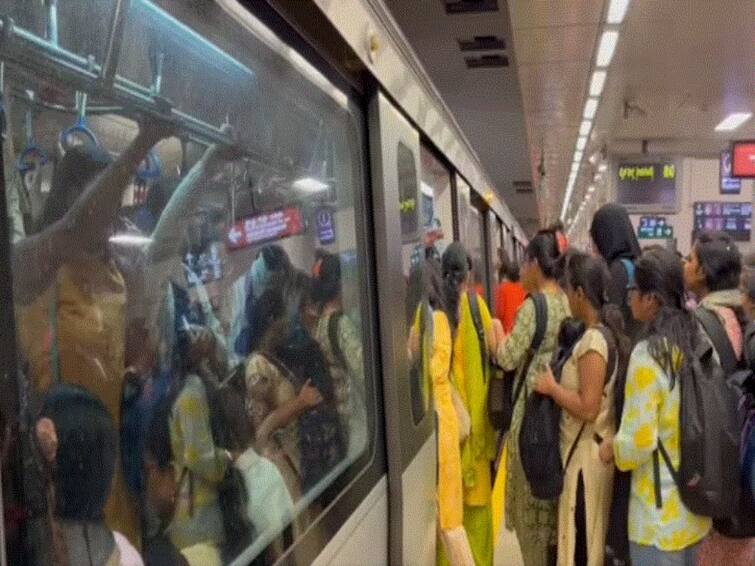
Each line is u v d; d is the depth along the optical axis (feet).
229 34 3.84
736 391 7.61
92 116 2.81
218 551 3.51
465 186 15.06
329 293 5.45
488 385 10.59
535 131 34.88
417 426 7.15
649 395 7.40
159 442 3.16
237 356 4.01
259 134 4.40
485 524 10.49
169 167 3.39
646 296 7.75
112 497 2.78
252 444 4.05
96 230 2.80
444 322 8.82
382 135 6.35
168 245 3.38
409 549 6.56
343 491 5.17
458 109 29.81
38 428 2.33
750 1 19.43
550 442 8.77
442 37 20.34
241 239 4.16
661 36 22.70
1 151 2.23
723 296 8.91
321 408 5.09
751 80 28.60
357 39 5.51
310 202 5.19
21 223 2.34
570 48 21.61
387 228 6.38
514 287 18.04
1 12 2.30
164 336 3.28
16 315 2.27
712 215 61.62
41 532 2.30
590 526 8.57
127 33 3.02
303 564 4.30
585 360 8.50
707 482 7.20
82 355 2.65
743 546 8.71
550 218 92.79
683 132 42.24
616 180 50.19
